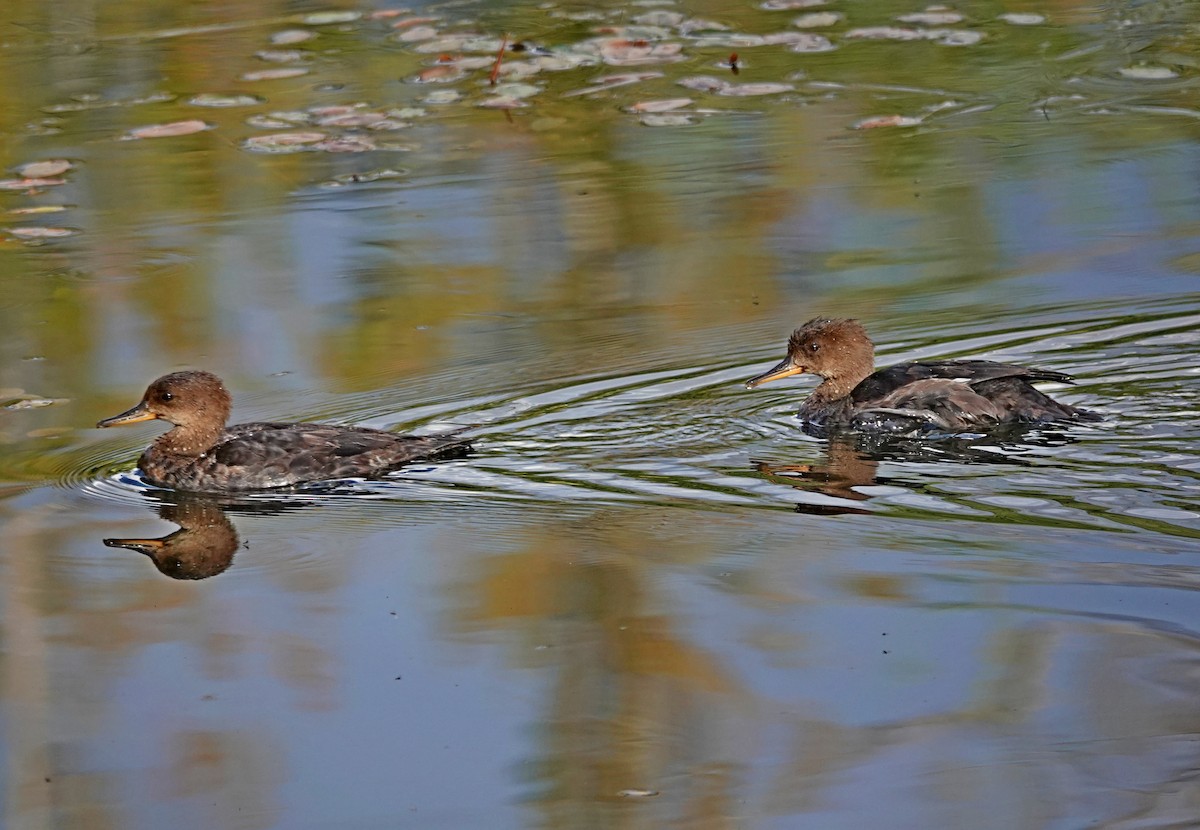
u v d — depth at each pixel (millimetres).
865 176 21047
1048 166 21062
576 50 26109
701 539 11914
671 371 15844
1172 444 13398
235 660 10219
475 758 8891
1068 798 8180
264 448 14023
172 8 28719
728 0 28719
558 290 17859
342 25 27641
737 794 8383
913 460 13516
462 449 14188
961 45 26188
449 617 10727
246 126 23156
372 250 19094
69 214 20391
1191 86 23906
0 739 9250
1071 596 10531
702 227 19594
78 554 12281
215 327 17062
